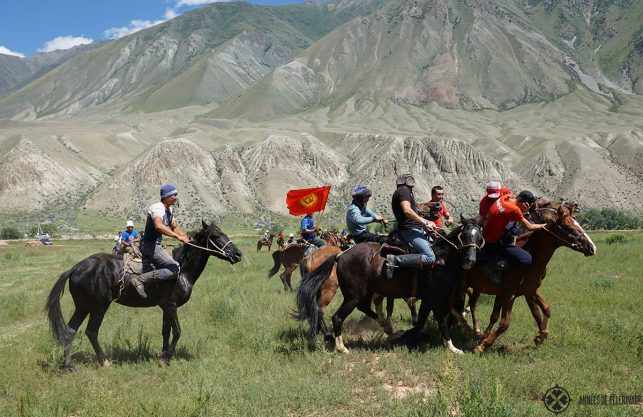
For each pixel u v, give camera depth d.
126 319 13.05
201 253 9.95
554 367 8.39
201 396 7.18
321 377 8.33
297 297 10.23
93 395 7.53
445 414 6.44
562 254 24.03
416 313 12.17
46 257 36.12
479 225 9.41
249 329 11.42
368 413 6.92
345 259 10.10
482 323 11.50
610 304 12.81
